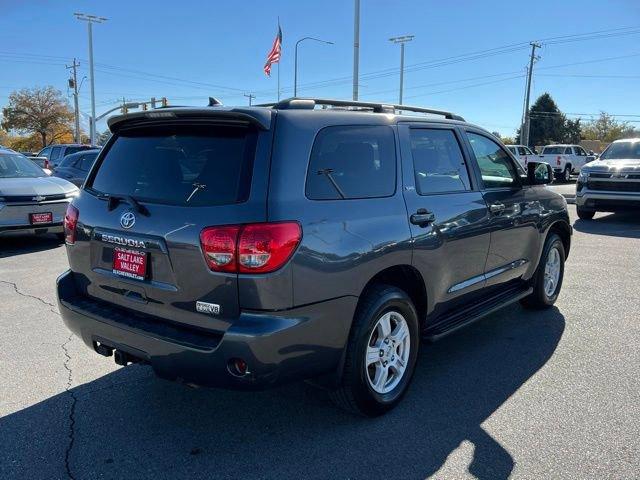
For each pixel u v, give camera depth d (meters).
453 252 4.02
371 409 3.45
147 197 3.24
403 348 3.67
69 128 67.12
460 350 4.67
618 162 12.48
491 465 2.99
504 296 4.91
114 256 3.34
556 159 29.48
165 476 2.92
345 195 3.23
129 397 3.81
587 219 13.21
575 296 6.28
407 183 3.69
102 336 3.35
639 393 3.83
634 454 3.08
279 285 2.80
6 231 8.62
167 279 3.05
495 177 4.83
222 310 2.87
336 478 2.89
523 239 5.05
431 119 4.16
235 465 3.01
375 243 3.26
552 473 2.91
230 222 2.81
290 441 3.25
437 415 3.55
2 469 2.97
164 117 3.27
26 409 3.63
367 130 3.51
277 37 28.06
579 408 3.62
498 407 3.65
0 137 73.06
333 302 3.03
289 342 2.85
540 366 4.32
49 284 6.80
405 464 3.01
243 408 3.66
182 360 2.93
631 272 7.43
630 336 4.97
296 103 3.23
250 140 2.98
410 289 3.86
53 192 9.12
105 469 2.98
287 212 2.85
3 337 4.93
